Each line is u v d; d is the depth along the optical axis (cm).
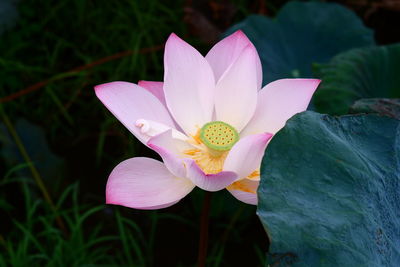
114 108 100
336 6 154
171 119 103
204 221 100
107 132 170
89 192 158
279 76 145
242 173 97
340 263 88
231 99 102
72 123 167
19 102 175
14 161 154
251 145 94
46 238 149
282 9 153
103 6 191
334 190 92
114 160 166
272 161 92
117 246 150
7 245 147
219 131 101
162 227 153
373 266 89
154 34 186
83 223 152
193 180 96
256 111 102
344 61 131
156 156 165
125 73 179
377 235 92
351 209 91
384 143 98
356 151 96
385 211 95
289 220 89
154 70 183
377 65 132
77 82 172
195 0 171
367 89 130
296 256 88
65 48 187
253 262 147
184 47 102
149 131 100
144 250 149
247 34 148
